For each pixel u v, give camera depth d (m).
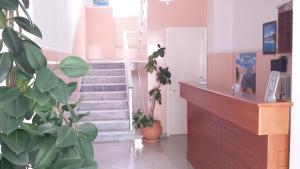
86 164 1.23
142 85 6.96
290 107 2.17
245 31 3.93
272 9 3.24
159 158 4.79
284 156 2.24
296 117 2.14
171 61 6.32
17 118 1.11
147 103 6.39
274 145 2.23
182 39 6.30
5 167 1.16
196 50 6.36
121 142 5.52
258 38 3.56
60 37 4.47
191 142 4.57
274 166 2.24
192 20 6.29
